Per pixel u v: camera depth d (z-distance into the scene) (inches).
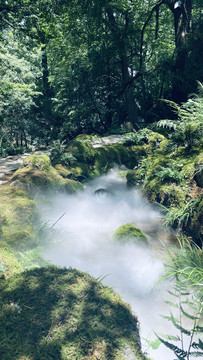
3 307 78.3
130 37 561.0
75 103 635.5
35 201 204.5
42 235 162.9
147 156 328.5
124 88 569.9
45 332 71.9
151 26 626.5
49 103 751.7
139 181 272.4
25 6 445.4
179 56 517.3
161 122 310.8
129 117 598.9
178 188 230.2
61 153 304.7
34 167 254.4
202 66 525.7
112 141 390.9
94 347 70.2
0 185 235.0
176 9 507.2
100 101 636.1
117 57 620.4
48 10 461.1
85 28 608.1
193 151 262.7
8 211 171.8
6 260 114.2
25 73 637.3
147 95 668.7
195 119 278.8
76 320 76.5
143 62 669.3
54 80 705.6
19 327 72.4
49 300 82.0
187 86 520.4
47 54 788.6
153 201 243.4
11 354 65.1
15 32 477.7
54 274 93.0
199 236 188.4
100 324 76.6
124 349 72.0
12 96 631.2
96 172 304.8
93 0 510.9
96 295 86.6
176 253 160.7
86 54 661.3
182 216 199.5
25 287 86.0
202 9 667.4
